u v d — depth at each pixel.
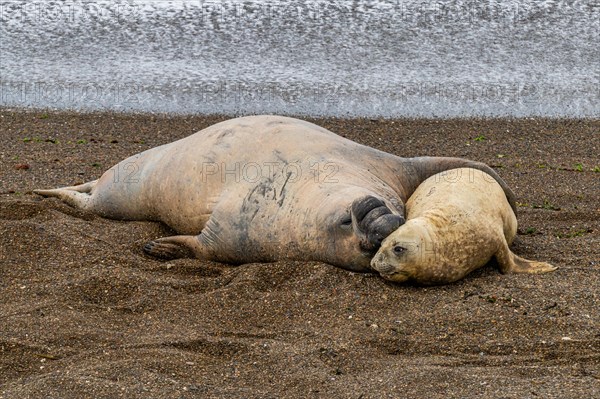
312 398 21.00
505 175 44.31
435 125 54.41
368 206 27.27
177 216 33.06
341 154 31.19
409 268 26.84
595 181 43.31
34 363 22.88
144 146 49.19
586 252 31.62
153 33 71.31
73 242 31.39
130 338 24.50
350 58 66.81
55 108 56.28
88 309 26.53
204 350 23.81
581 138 52.34
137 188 34.69
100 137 50.81
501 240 28.73
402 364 22.70
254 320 25.92
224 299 27.02
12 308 26.42
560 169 45.59
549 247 32.31
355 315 25.80
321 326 25.31
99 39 70.12
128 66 64.88
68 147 48.12
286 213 29.11
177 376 22.11
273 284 27.91
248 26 72.56
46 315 25.75
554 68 65.56
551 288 27.20
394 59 66.81
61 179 42.00
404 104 58.22
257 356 23.23
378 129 53.56
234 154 31.58
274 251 29.27
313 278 27.58
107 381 21.38
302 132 31.64
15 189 40.03
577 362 22.66
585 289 27.08
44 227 32.38
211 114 56.25
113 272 28.70
